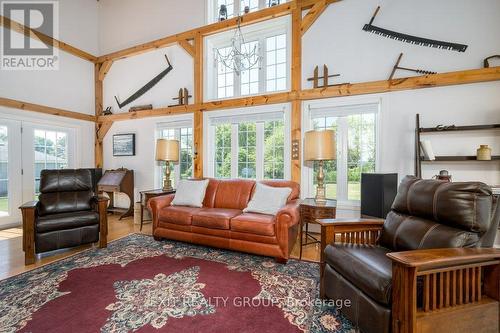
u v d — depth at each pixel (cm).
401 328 116
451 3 291
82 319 158
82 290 194
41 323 154
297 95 359
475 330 126
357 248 168
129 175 481
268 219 256
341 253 159
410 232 159
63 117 481
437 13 296
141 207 391
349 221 185
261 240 253
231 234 268
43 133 459
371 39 328
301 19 362
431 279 122
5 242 319
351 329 149
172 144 414
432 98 299
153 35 486
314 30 357
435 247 140
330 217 258
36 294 188
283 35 397
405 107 311
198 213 288
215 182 353
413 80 300
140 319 158
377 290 124
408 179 186
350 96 338
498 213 144
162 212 310
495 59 274
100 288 197
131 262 249
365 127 339
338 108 347
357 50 335
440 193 150
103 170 536
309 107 361
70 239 273
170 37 455
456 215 138
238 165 418
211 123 432
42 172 296
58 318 158
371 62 327
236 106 403
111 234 354
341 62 343
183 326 151
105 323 154
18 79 417
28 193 436
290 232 256
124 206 517
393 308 120
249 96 394
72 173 313
